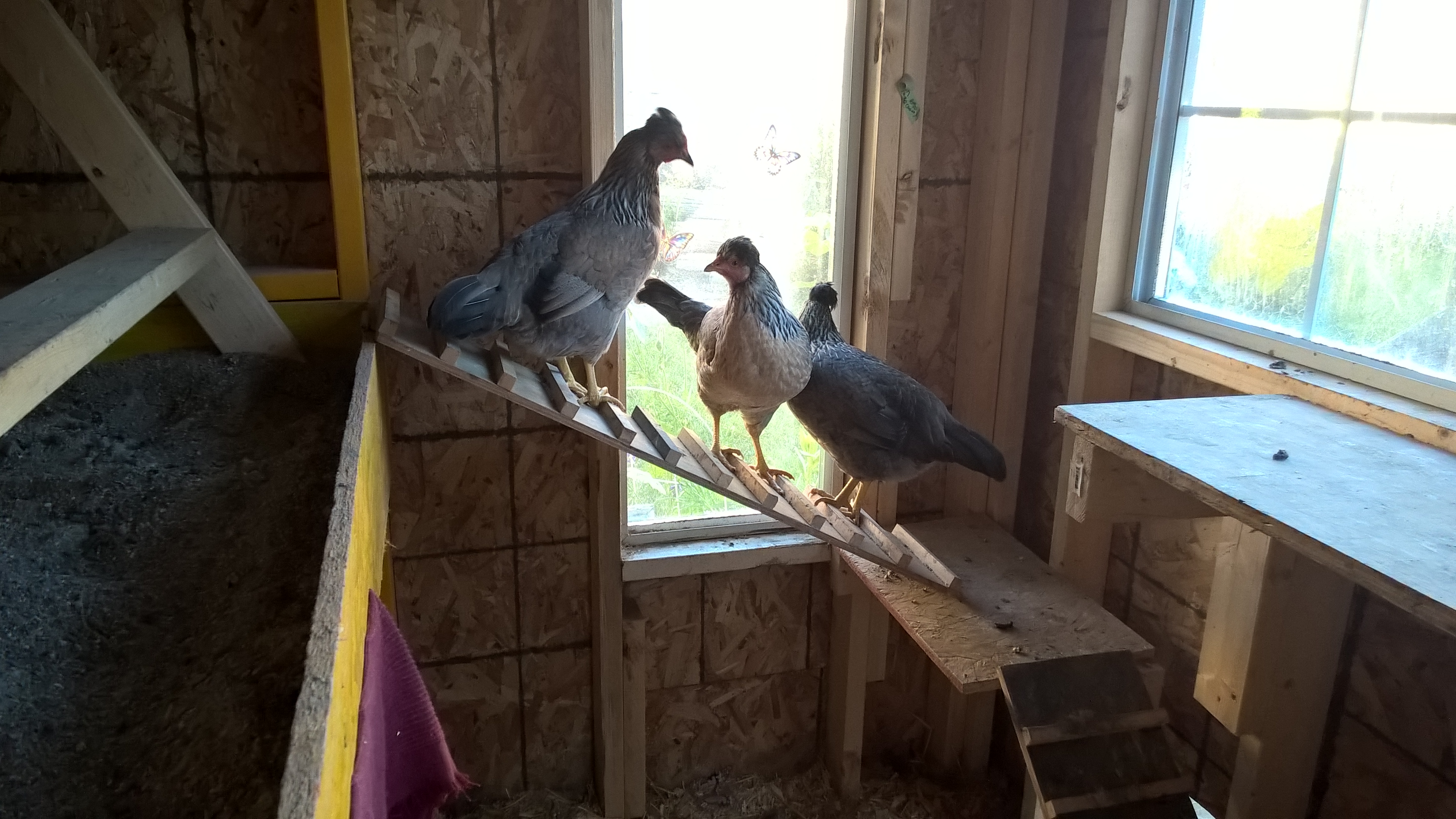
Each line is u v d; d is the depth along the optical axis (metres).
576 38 1.86
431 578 2.14
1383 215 1.52
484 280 1.52
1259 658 1.48
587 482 2.17
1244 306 1.82
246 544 1.04
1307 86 1.64
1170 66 1.93
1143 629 2.11
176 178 1.57
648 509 2.30
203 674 0.81
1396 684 1.51
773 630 2.41
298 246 1.88
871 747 2.57
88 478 1.21
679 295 1.96
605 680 2.23
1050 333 2.25
